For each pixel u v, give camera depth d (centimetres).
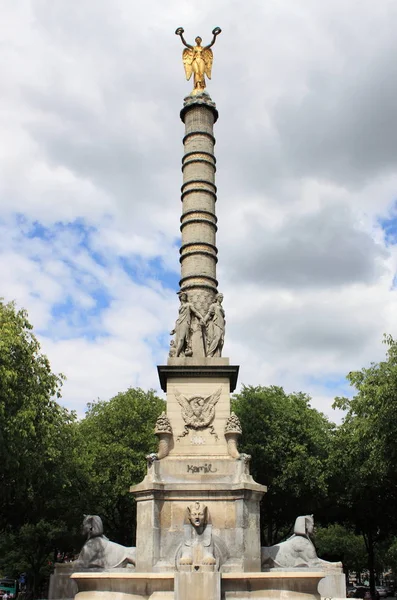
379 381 3281
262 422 4228
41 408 3170
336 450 4094
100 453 4509
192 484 2156
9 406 2822
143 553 2089
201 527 2019
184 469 2238
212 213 2859
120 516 4712
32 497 3494
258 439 4184
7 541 5784
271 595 1809
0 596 5597
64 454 3656
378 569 8956
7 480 3084
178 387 2419
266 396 4444
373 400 3238
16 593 6088
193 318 2592
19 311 3178
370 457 3431
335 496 4262
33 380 3103
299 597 1805
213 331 2558
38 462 3123
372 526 4669
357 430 3528
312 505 4247
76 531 5053
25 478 3145
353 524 5175
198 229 2798
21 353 2981
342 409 4053
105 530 4850
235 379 2514
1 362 2781
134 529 4903
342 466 4109
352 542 7444
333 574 2269
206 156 2942
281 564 2158
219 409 2380
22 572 6812
